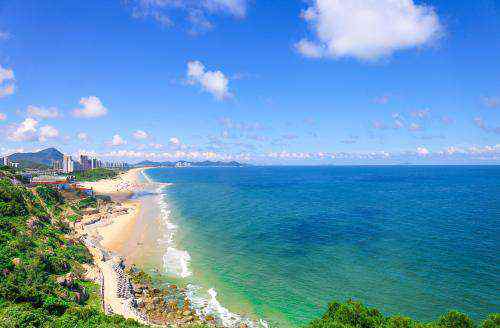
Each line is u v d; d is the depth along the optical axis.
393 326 35.75
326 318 39.28
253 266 68.12
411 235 91.19
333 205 152.25
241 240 88.38
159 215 126.62
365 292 54.66
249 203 161.75
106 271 60.69
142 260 71.94
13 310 35.38
